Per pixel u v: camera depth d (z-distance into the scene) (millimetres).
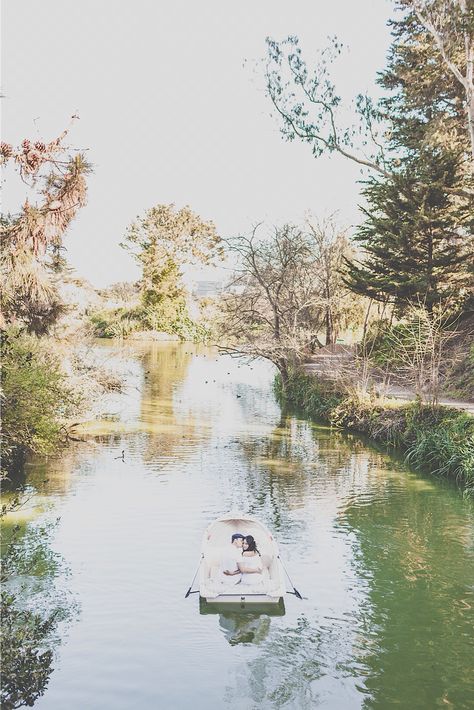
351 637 8812
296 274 32594
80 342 24172
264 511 14195
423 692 7480
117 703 7172
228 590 9211
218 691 7449
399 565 11352
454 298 28469
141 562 11141
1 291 11398
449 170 26531
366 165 28594
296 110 27781
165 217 75750
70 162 9992
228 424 24656
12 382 14234
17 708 7023
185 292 75750
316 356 35719
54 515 13570
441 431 18625
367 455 19922
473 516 14148
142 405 28578
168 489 15672
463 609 9672
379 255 27859
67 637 8609
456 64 28891
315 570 11062
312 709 7125
